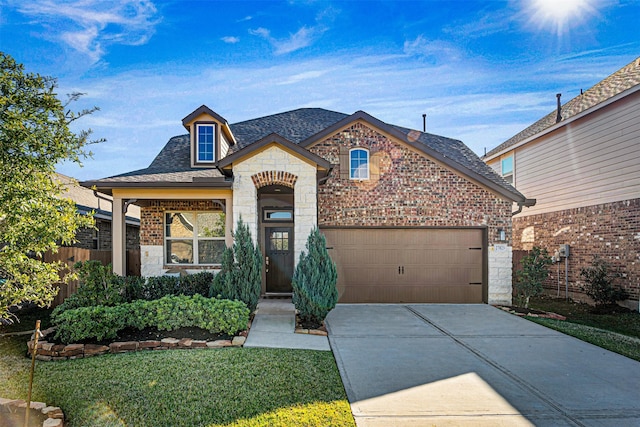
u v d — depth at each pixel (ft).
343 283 38.75
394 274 39.04
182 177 35.60
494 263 39.19
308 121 50.03
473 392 17.22
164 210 38.68
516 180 56.44
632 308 37.01
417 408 15.60
